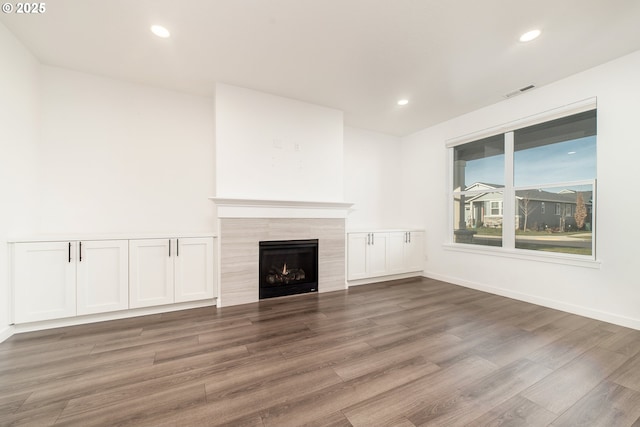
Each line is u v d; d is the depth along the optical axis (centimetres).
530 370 183
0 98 219
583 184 289
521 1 192
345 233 395
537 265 324
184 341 223
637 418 139
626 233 256
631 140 253
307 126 369
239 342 222
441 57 264
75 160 294
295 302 330
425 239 480
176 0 192
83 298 255
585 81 283
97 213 304
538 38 234
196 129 351
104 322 264
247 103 330
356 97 354
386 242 440
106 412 141
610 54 255
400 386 165
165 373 177
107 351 206
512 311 298
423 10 203
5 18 211
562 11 201
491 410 145
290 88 329
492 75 296
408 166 517
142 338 229
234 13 206
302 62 274
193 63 277
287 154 355
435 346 217
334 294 366
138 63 278
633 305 252
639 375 177
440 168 453
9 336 229
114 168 311
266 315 285
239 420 136
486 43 242
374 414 141
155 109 330
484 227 393
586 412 144
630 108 254
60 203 288
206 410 143
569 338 231
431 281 443
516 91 333
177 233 308
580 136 294
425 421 136
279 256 361
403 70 288
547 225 321
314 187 374
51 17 210
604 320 268
